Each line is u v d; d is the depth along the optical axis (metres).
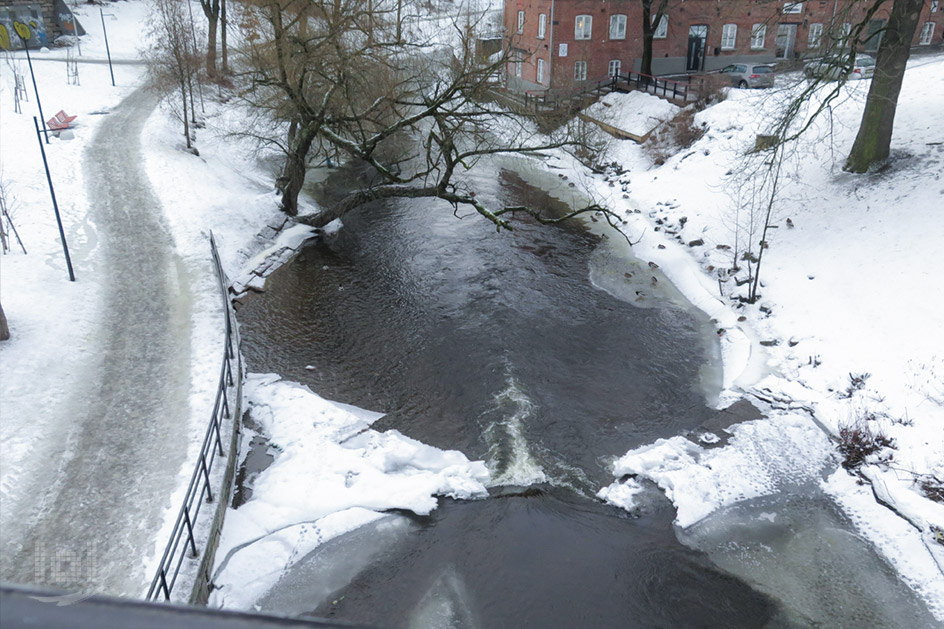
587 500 15.16
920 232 21.81
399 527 14.36
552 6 42.62
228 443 15.12
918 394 17.27
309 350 20.44
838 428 17.14
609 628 12.26
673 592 13.02
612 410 18.00
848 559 13.84
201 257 23.62
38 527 12.62
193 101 38.88
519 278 25.08
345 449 16.20
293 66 24.05
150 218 26.12
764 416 17.78
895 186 24.20
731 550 14.05
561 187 35.09
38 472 13.91
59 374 16.89
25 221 24.22
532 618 12.41
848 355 19.25
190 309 20.34
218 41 53.44
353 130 26.03
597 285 24.88
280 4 23.08
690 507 14.95
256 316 22.16
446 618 12.41
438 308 22.84
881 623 12.46
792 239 24.86
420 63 31.16
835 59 22.73
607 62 45.06
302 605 12.60
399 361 19.91
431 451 16.34
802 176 27.34
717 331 21.91
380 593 12.89
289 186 28.48
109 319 19.56
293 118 27.25
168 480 13.91
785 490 15.59
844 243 23.30
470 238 28.55
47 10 51.53
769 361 20.09
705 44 46.25
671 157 34.94
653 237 28.27
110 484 13.73
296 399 17.80
